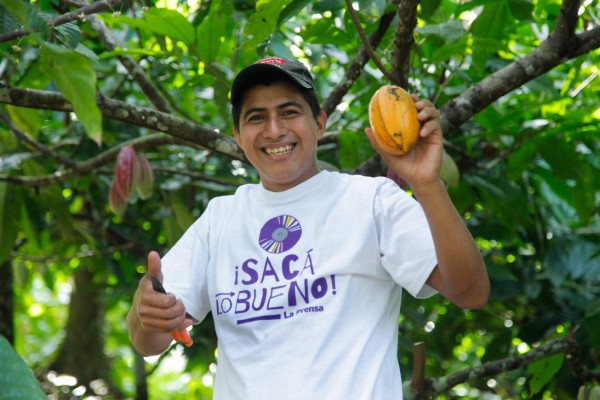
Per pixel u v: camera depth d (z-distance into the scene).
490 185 3.64
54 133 4.32
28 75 3.21
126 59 3.34
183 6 3.93
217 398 1.95
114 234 4.43
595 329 3.28
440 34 2.91
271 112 2.00
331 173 2.03
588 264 3.89
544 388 3.76
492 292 3.93
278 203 2.01
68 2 2.71
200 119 4.29
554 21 3.36
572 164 3.50
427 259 1.84
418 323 3.96
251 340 1.91
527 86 3.22
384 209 1.93
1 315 4.21
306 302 1.89
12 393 1.15
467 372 3.11
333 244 1.92
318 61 3.92
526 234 4.09
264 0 2.81
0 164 3.67
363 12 2.95
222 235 2.04
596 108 3.67
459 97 2.87
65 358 5.65
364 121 3.43
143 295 1.80
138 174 3.19
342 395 1.79
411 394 2.99
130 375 7.27
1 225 3.78
